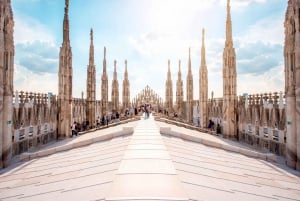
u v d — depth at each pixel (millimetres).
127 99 74000
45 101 34812
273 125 27734
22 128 27484
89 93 49938
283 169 17500
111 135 18672
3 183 11836
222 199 6957
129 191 6160
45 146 31750
